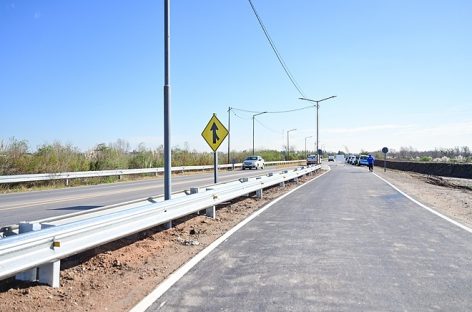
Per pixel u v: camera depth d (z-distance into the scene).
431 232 10.88
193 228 11.38
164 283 6.62
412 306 5.60
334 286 6.43
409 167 64.25
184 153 56.62
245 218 13.21
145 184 28.50
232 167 56.84
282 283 6.58
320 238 10.07
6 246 5.14
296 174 29.20
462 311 5.43
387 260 8.01
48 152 30.91
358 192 22.16
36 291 5.92
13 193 22.73
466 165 48.12
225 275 7.03
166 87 11.98
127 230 7.78
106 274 7.11
